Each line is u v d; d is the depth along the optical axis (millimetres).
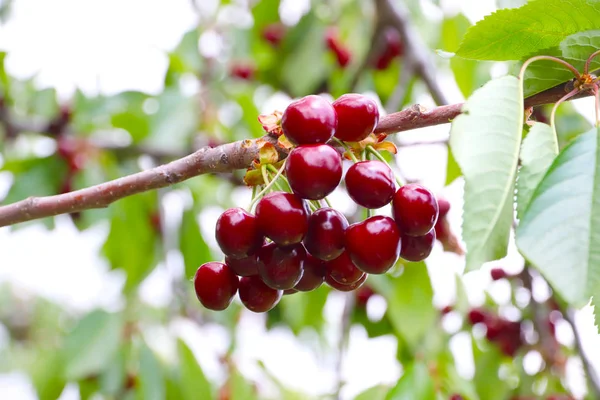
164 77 1540
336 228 737
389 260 731
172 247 1404
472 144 690
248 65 1591
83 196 799
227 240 737
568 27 740
